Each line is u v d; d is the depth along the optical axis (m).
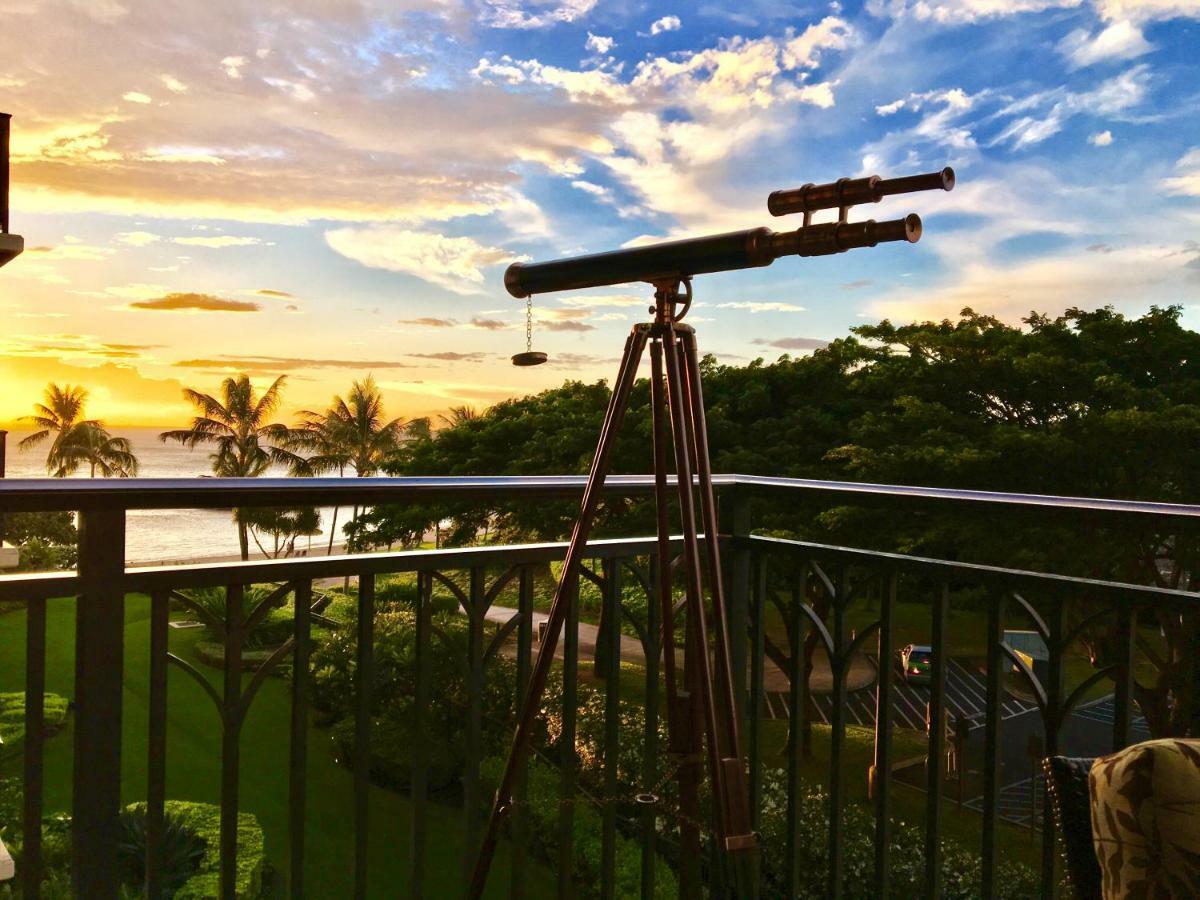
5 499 1.15
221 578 1.39
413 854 1.64
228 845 1.43
